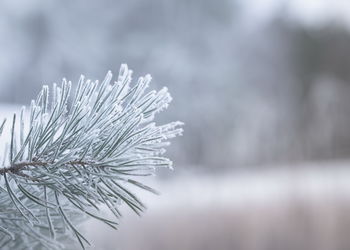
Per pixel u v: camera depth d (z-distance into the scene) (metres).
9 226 0.74
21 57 10.57
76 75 10.59
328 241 6.79
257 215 7.12
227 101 11.34
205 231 6.83
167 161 0.71
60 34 10.66
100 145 0.72
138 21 11.05
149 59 10.91
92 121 0.72
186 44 11.30
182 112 10.70
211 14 11.71
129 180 0.70
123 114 0.72
